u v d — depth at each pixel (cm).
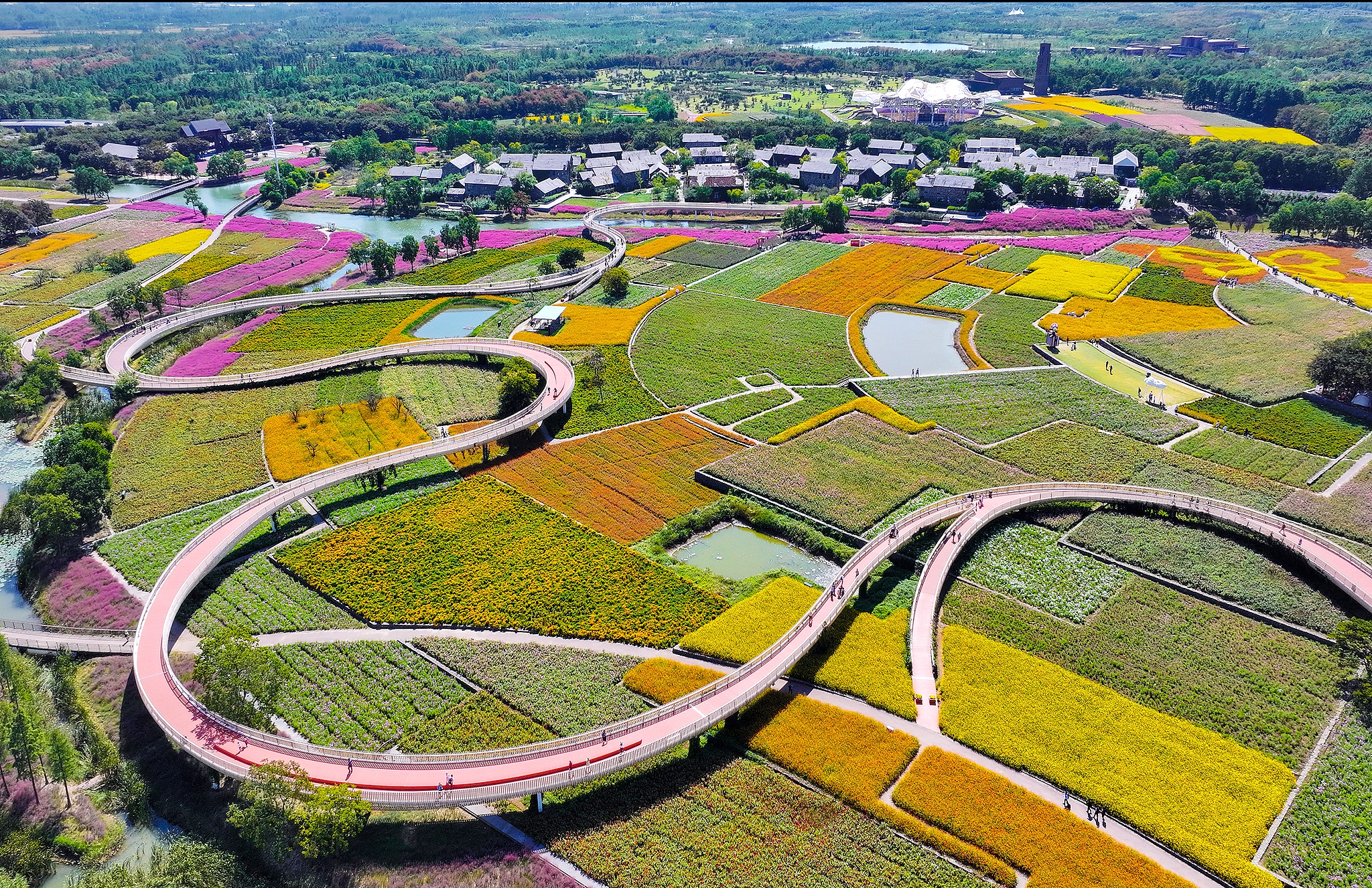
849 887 7212
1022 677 9312
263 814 7550
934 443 14075
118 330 19125
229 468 13488
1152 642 9881
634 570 11169
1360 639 9388
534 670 9581
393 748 8662
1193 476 12962
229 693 8731
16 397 15700
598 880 7406
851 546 11712
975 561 11306
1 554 12244
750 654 9631
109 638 10262
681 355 17475
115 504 12712
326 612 10531
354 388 16050
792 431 14400
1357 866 7312
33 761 8862
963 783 8006
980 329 18500
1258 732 8706
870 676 9344
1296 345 17038
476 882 7412
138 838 8162
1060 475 13075
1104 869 7194
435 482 13212
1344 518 11788
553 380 15725
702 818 7869
